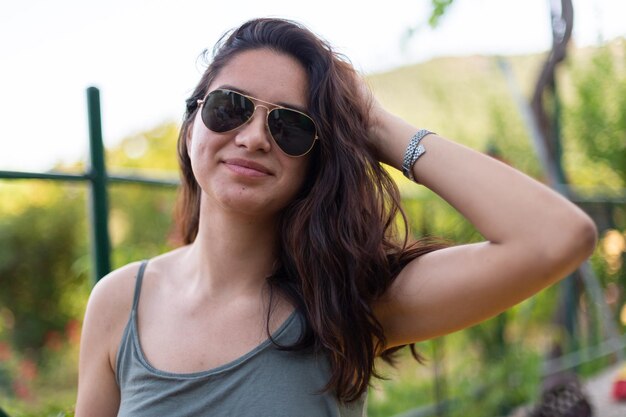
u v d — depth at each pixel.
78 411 1.51
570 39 4.81
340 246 1.38
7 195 6.84
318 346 1.36
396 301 1.42
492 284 1.33
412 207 3.78
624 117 7.20
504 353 4.33
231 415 1.33
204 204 1.45
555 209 1.31
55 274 6.90
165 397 1.36
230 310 1.41
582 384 4.59
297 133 1.36
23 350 6.66
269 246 1.44
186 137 1.58
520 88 5.35
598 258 6.14
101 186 2.29
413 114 5.04
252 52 1.39
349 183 1.40
